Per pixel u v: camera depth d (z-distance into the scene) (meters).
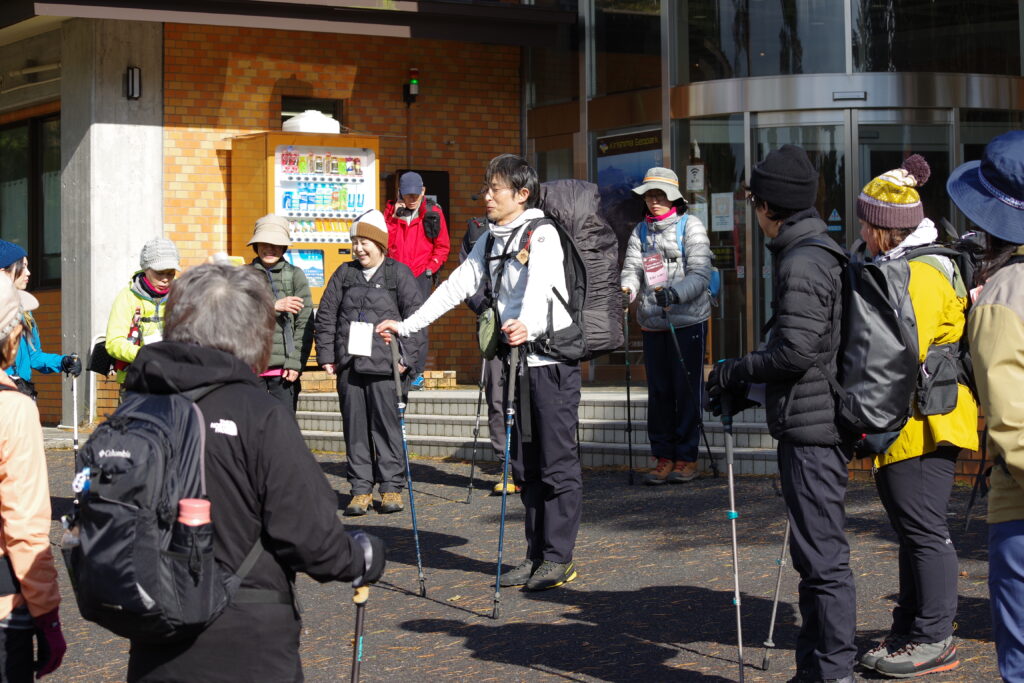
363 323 8.21
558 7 14.45
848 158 12.82
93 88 13.22
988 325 3.21
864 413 4.22
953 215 13.04
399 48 14.63
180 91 13.59
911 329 4.48
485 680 5.02
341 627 5.91
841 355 4.31
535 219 6.43
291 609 2.86
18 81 14.46
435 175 14.70
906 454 4.79
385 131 14.61
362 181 13.71
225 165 13.77
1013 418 3.11
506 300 6.50
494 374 9.14
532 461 6.57
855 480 8.98
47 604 3.43
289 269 8.98
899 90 12.84
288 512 2.78
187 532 2.65
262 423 2.81
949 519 7.58
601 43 13.98
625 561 6.96
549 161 14.73
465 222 14.97
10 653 3.45
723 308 13.09
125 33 13.34
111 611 2.62
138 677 2.79
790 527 4.41
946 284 4.80
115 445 2.69
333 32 13.15
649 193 9.27
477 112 15.01
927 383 4.74
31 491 3.41
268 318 3.00
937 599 4.85
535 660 5.27
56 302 14.20
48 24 13.61
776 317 4.34
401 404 6.86
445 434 11.06
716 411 4.60
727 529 7.61
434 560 7.25
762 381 4.37
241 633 2.76
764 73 12.98
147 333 7.87
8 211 15.08
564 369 6.43
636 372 13.59
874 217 4.91
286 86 14.08
